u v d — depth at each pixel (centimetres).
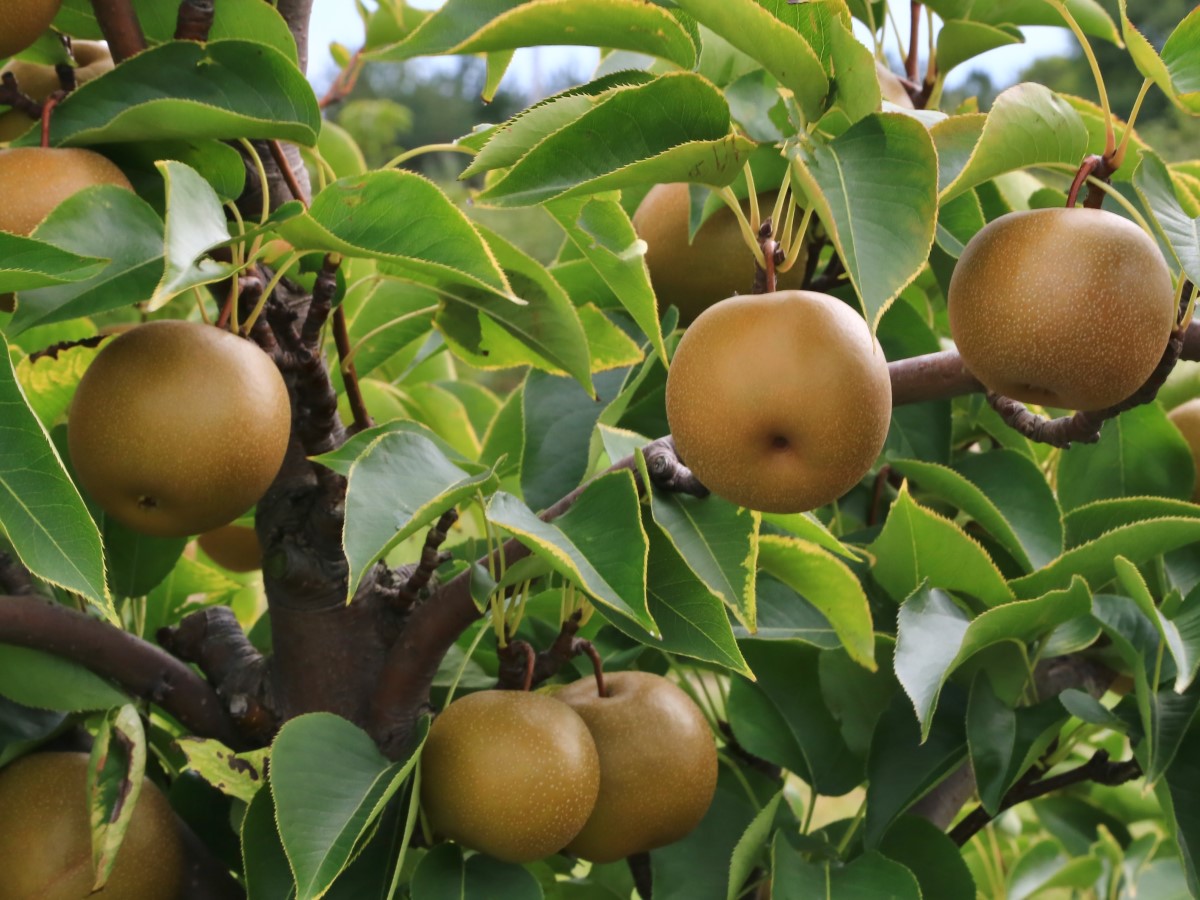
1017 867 183
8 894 148
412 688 154
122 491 143
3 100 150
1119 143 142
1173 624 157
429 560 153
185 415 142
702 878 159
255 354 145
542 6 141
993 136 140
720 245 163
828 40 140
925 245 135
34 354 156
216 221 141
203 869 153
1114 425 171
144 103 144
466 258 140
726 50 156
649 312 151
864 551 162
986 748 157
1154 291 141
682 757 152
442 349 180
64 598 158
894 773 158
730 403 139
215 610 163
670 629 149
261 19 153
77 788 150
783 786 167
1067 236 141
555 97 143
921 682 152
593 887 167
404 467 145
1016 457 170
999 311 142
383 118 668
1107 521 166
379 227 142
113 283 143
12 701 153
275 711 157
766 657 165
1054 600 154
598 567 144
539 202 139
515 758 147
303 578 154
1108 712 158
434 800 148
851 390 138
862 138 138
